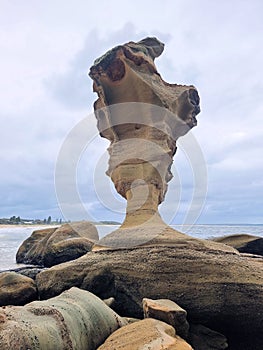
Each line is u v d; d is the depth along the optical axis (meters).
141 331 4.79
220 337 5.90
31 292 7.81
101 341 5.03
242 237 10.52
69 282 7.45
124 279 6.83
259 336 5.92
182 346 4.32
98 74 9.85
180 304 6.14
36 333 4.08
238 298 5.93
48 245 15.18
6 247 26.69
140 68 9.85
